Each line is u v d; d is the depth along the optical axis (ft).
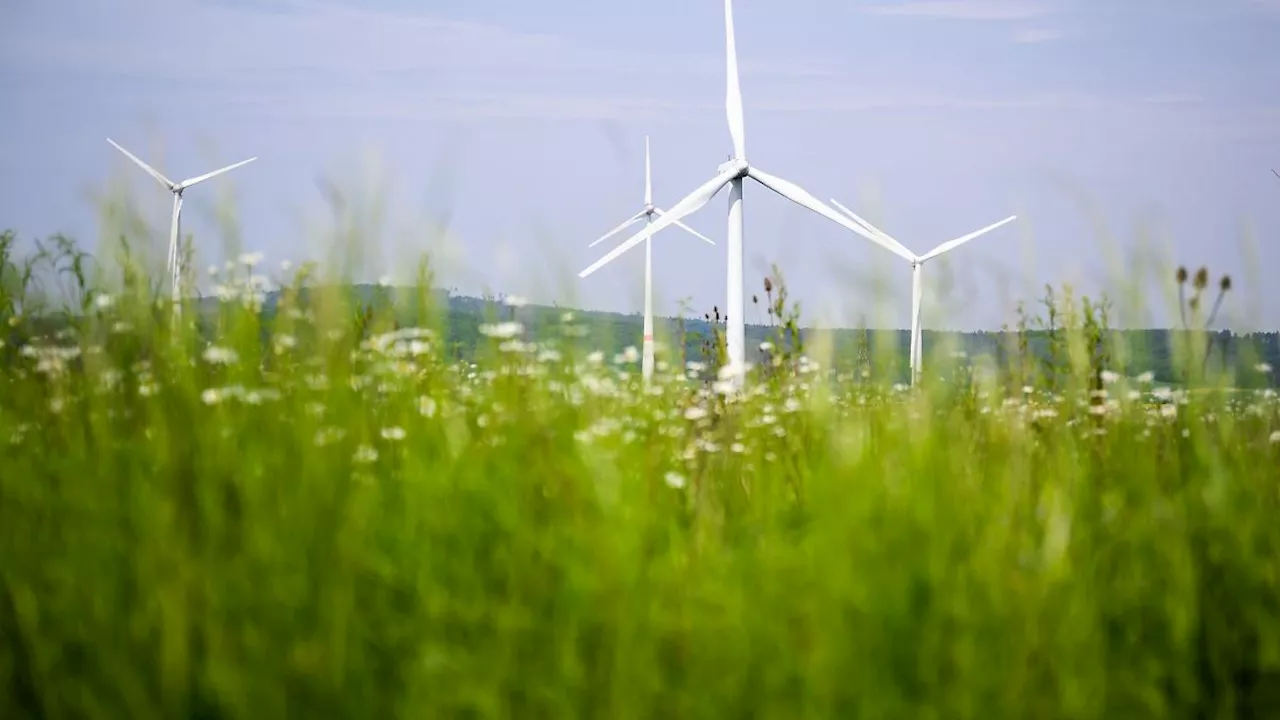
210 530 12.37
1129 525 13.58
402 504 13.30
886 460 13.29
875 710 10.29
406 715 10.31
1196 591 12.60
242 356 16.60
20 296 19.02
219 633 10.85
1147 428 16.51
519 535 12.15
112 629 11.21
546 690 10.39
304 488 12.75
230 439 13.87
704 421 20.35
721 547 13.83
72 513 12.82
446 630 11.32
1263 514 14.16
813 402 17.43
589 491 12.93
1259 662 12.32
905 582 11.37
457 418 16.02
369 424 15.58
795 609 11.25
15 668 11.44
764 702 10.54
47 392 17.47
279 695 10.42
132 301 16.83
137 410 15.88
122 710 10.69
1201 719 12.12
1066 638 11.23
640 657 10.77
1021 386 17.93
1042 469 15.53
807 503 15.07
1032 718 10.71
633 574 11.44
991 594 11.53
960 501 13.20
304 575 11.53
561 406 15.99
